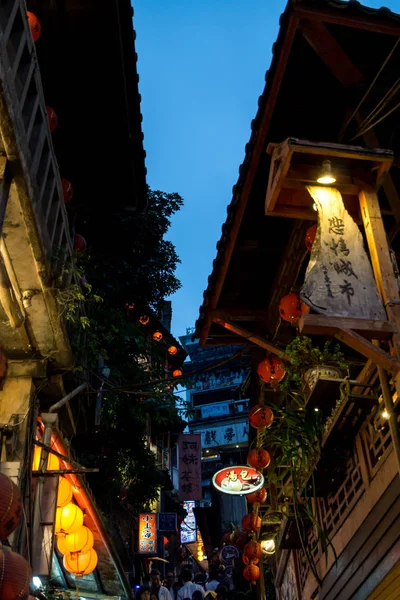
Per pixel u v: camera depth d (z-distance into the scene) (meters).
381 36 8.74
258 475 13.20
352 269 6.79
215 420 54.72
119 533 16.14
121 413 15.66
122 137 13.23
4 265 7.70
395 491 6.77
